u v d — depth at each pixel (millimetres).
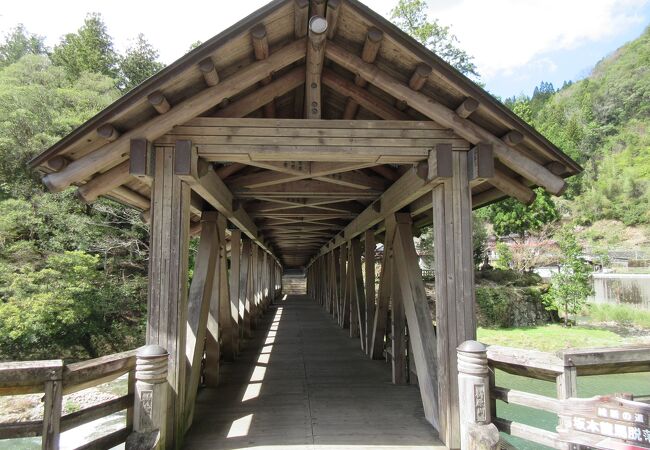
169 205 2994
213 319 4645
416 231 6770
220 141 3070
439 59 2783
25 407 8266
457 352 2842
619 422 2068
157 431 2520
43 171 2920
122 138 2871
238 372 5234
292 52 2973
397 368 4711
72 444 6738
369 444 3053
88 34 22359
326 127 3137
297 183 5012
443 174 3119
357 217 6852
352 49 2988
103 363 2379
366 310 6422
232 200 4945
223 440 3117
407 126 3197
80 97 14531
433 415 3381
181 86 2822
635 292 17844
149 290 2930
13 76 15398
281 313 12508
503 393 2705
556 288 15492
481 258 20172
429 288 17078
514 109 22297
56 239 12742
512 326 15047
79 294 11797
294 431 3303
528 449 5426
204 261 4035
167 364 2703
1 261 11344
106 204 13852
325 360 5938
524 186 3521
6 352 11070
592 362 2387
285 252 18078
